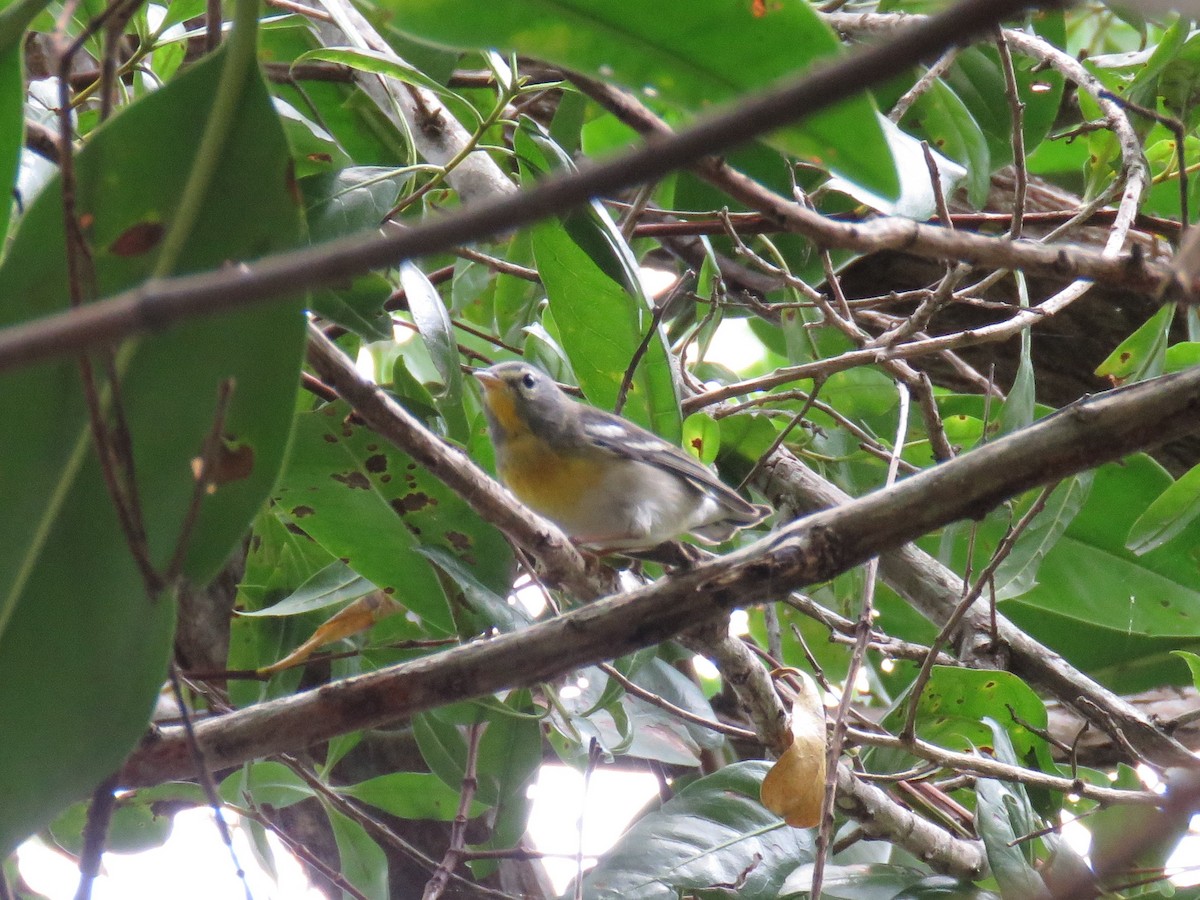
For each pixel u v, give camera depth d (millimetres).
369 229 7945
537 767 8891
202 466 4344
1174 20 8945
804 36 4461
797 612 12125
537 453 9844
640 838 8312
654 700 8578
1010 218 10906
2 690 4695
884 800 8594
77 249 4301
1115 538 10648
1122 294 12297
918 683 7848
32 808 4660
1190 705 11445
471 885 8859
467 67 12883
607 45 4629
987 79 11883
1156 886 7703
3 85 4848
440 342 7973
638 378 8820
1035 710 9055
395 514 8109
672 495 9789
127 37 9469
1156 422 6219
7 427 4598
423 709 6707
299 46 11797
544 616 9773
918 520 6473
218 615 10195
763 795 7273
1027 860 7781
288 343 4566
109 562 4719
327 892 10336
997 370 13125
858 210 11734
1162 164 11555
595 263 8242
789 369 9500
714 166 4695
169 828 9430
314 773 9922
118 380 4402
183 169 4613
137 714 4742
